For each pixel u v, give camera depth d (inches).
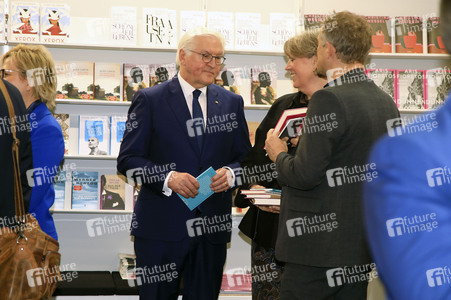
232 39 162.1
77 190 160.7
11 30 155.7
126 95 161.8
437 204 21.2
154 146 108.3
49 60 103.4
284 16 164.1
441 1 23.8
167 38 161.9
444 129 21.5
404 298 21.5
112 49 164.4
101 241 166.7
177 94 110.3
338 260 80.0
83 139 160.7
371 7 175.3
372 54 164.1
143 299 107.8
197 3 171.5
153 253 106.7
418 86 164.9
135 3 169.2
